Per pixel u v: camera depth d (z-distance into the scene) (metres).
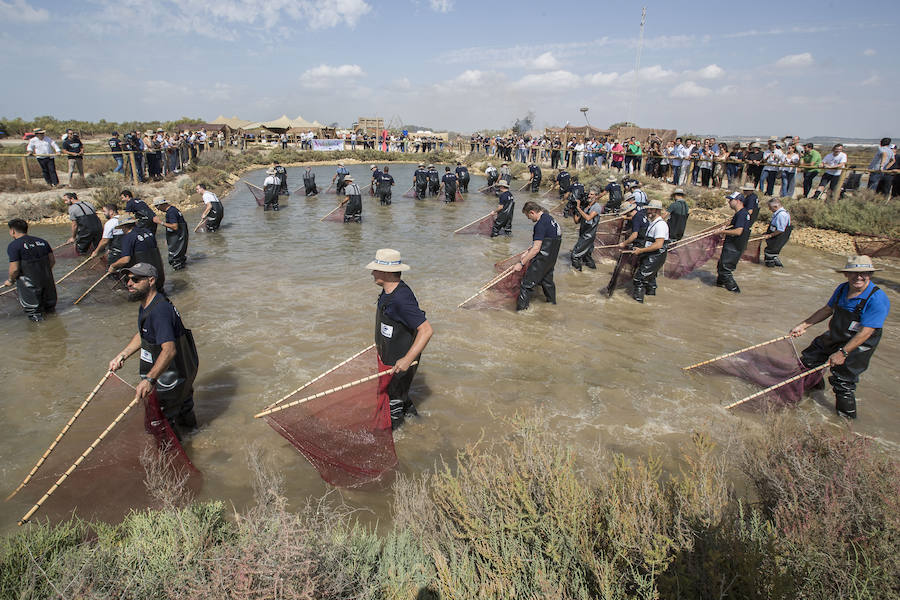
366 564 2.86
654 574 2.50
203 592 2.43
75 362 6.23
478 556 2.85
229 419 4.94
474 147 47.69
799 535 2.70
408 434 4.75
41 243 7.48
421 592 2.61
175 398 4.41
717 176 20.19
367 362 4.90
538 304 8.51
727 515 2.80
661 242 8.34
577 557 2.70
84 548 2.88
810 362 5.50
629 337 7.16
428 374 5.96
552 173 26.31
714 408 5.25
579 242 10.63
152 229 9.59
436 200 22.09
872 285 4.85
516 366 6.20
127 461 3.85
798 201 15.77
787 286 9.91
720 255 9.77
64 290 8.86
